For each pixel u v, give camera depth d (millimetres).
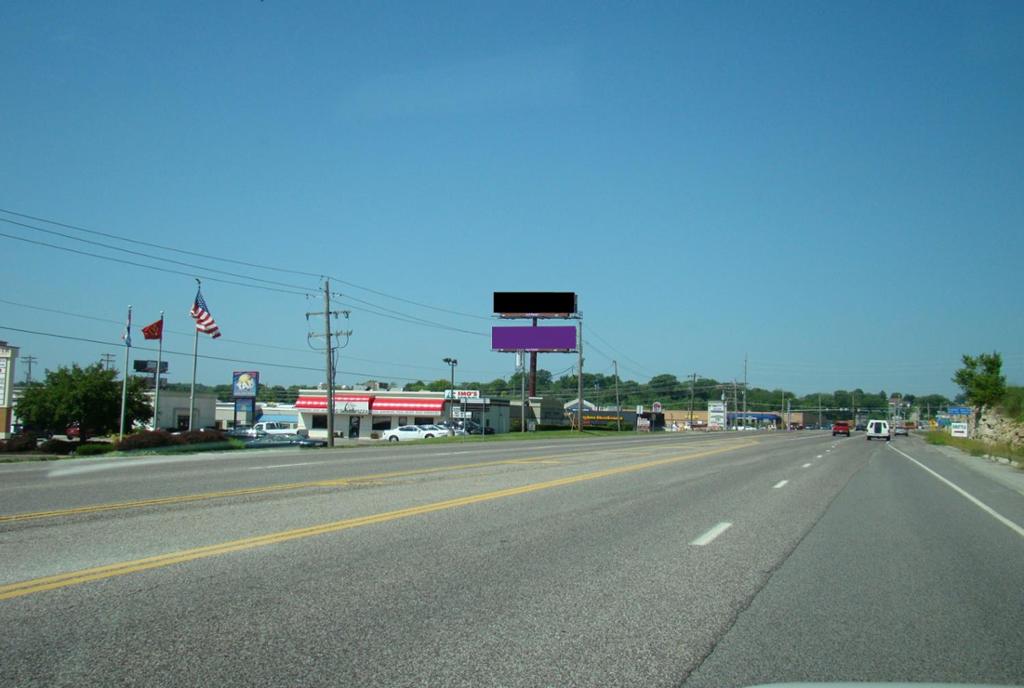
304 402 86750
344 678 5715
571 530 12734
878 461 38875
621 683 5754
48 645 6273
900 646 6824
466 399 81500
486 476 22109
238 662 5984
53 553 9750
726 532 13195
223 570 8992
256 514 13414
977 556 11586
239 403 69188
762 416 170375
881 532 13906
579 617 7473
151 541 10664
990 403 63250
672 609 7895
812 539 12836
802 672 6074
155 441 37344
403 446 43844
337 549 10414
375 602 7781
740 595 8609
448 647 6461
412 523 12867
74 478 19594
